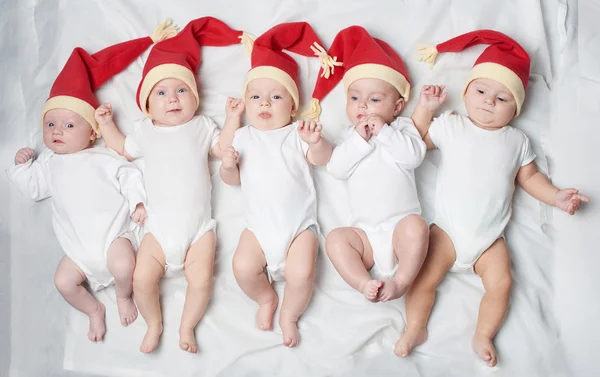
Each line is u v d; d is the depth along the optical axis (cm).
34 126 200
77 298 181
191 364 180
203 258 178
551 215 184
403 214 171
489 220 173
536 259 181
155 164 183
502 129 179
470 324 177
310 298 179
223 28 197
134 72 200
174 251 176
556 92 190
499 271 172
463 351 176
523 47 193
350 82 180
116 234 181
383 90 177
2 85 202
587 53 191
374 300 159
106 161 188
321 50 190
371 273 176
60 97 186
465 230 173
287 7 200
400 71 182
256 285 175
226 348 179
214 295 184
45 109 187
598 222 180
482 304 173
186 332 176
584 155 184
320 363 176
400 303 179
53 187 186
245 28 201
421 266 170
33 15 205
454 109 191
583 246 180
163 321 183
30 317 189
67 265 180
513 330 175
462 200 174
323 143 175
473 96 178
